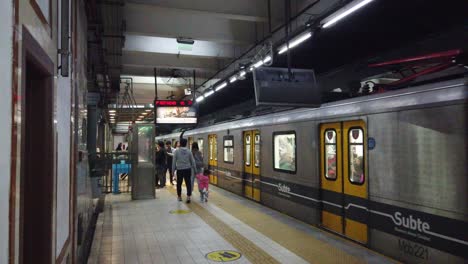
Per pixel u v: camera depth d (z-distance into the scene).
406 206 4.62
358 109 5.54
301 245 5.61
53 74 2.41
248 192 10.15
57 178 2.57
